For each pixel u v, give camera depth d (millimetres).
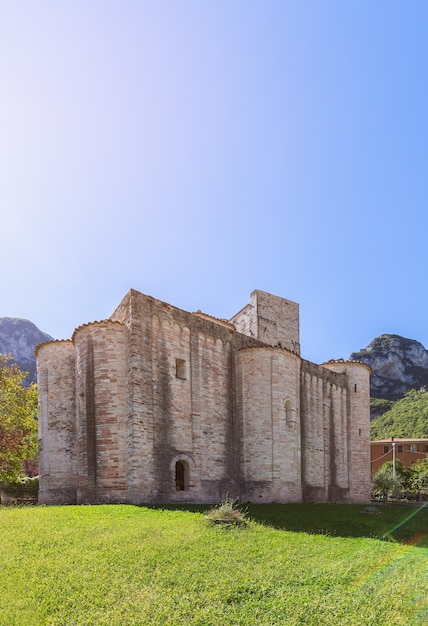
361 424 38906
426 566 12219
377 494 51219
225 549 12703
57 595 9328
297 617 8781
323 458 34344
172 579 10234
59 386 28031
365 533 17016
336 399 37438
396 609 9328
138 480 20969
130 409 21578
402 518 22141
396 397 129000
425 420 96875
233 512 16312
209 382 26031
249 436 26750
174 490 22609
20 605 8898
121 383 22281
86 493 21594
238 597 9586
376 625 8594
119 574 10359
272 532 15391
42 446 27859
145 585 9898
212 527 15148
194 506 20078
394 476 51312
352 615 8961
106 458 21422
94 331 22969
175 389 23891
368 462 38719
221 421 26266
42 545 12305
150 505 19406
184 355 24875
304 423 32719
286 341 43406
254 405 26984
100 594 9406
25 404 34875
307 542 14305
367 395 39938
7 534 13406
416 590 10359
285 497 26078
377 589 10352
